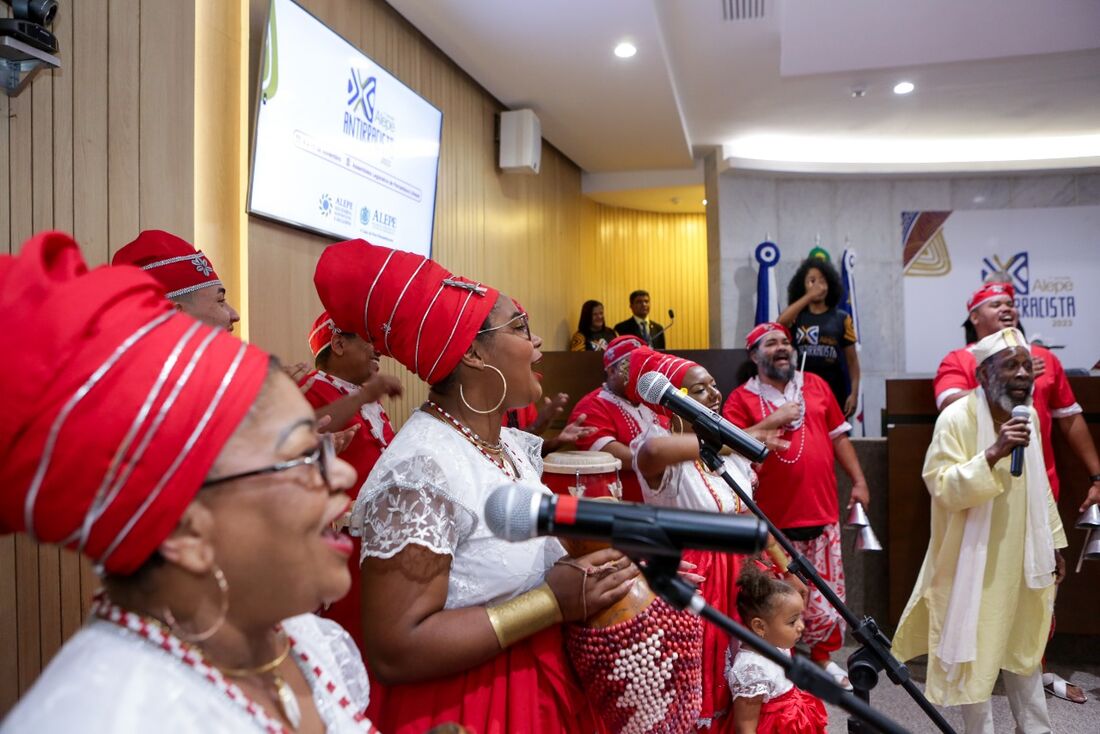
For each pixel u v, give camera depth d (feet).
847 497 12.44
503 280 17.83
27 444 1.67
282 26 9.20
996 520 8.60
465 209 15.70
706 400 8.18
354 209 10.95
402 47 13.09
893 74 17.03
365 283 3.97
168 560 1.90
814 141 22.20
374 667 3.52
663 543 2.48
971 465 8.44
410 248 12.68
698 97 18.53
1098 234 22.63
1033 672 8.80
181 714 1.83
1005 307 10.17
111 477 1.71
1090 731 9.41
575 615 3.72
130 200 6.66
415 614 3.46
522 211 19.03
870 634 4.33
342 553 2.18
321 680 2.39
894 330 23.12
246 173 9.18
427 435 3.86
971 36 15.30
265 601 2.06
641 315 23.00
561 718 3.89
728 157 21.76
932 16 14.64
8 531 1.85
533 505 2.57
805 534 10.59
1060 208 22.77
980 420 8.86
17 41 5.16
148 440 1.73
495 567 3.74
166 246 6.07
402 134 12.17
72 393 1.68
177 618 1.97
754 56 16.21
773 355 10.91
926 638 9.29
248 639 2.12
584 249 24.26
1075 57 16.08
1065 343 22.79
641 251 27.32
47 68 5.52
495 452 4.13
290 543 2.01
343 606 4.96
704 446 4.95
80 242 6.18
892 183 23.04
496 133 17.24
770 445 8.86
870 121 20.39
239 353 1.96
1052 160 21.79
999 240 22.95
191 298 6.11
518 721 3.65
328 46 10.12
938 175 22.61
